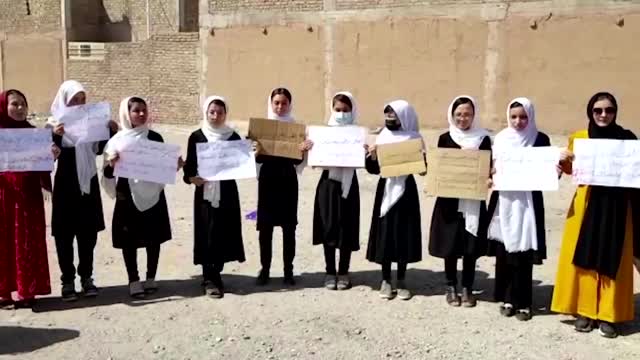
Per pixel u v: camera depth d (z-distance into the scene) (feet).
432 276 25.62
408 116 22.09
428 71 62.54
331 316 21.12
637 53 54.24
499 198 20.67
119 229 22.35
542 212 20.71
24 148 20.59
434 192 21.24
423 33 62.39
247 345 18.92
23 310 21.58
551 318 21.07
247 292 23.52
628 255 19.24
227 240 22.68
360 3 64.95
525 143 20.42
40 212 21.30
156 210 22.58
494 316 21.18
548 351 18.53
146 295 23.16
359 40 65.36
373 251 22.58
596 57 55.72
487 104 60.34
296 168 24.09
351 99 23.13
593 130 19.51
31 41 94.27
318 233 23.58
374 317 21.04
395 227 22.13
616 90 55.31
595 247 19.20
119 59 83.35
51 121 22.40
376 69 64.90
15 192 20.95
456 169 21.06
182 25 94.84
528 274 20.74
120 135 21.85
